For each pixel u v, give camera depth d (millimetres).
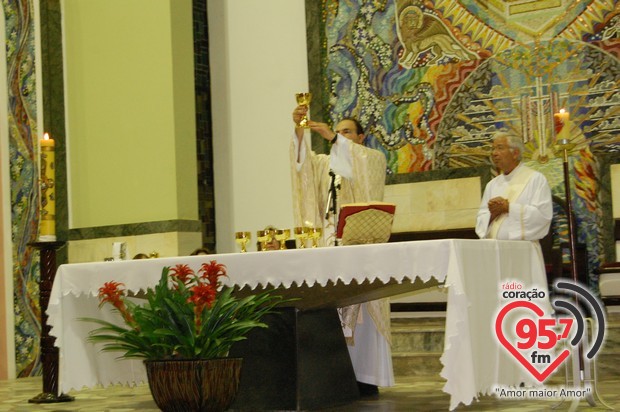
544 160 10914
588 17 10797
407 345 9883
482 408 6551
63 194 12781
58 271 7039
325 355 6617
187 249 12016
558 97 10883
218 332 5445
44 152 8242
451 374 5293
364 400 7121
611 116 10656
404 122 11578
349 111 11867
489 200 7328
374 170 7395
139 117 12344
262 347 6434
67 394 8367
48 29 12734
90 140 12734
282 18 12477
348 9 11914
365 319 7504
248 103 12641
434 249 5473
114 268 6637
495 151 7934
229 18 12797
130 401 8133
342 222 6117
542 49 10977
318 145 11938
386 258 5582
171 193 12039
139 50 12367
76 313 7301
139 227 12172
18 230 12789
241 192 12664
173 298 5422
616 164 10547
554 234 10664
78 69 12828
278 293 6258
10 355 12711
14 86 12953
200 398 5352
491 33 11211
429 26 11508
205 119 12812
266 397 6371
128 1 12445
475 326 5684
